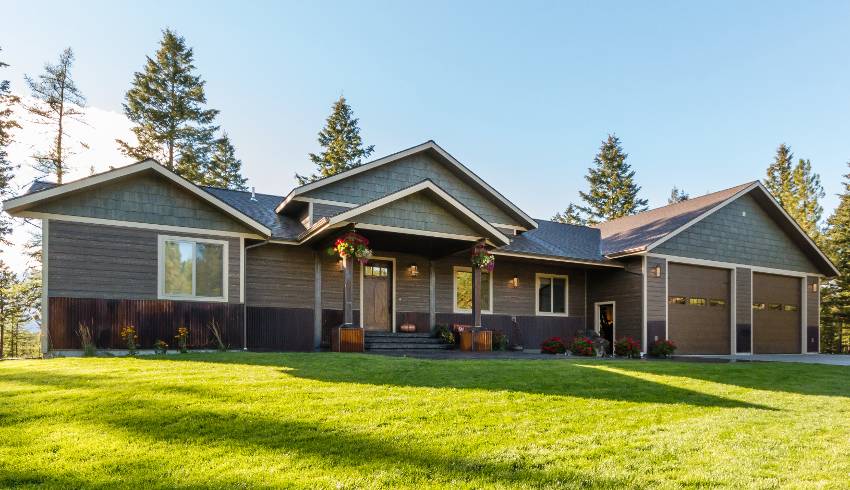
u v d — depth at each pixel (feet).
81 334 36.47
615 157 163.32
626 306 60.90
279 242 45.88
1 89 82.84
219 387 23.08
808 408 24.35
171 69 107.34
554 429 18.79
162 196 40.55
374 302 52.34
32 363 30.01
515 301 60.39
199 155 107.76
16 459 14.60
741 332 66.28
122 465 14.30
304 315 48.14
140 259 39.24
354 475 13.85
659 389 27.40
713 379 31.83
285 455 15.34
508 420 19.76
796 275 72.74
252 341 45.47
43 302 35.76
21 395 21.18
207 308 41.27
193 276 41.06
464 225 46.75
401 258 53.78
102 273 37.86
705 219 64.75
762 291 69.56
